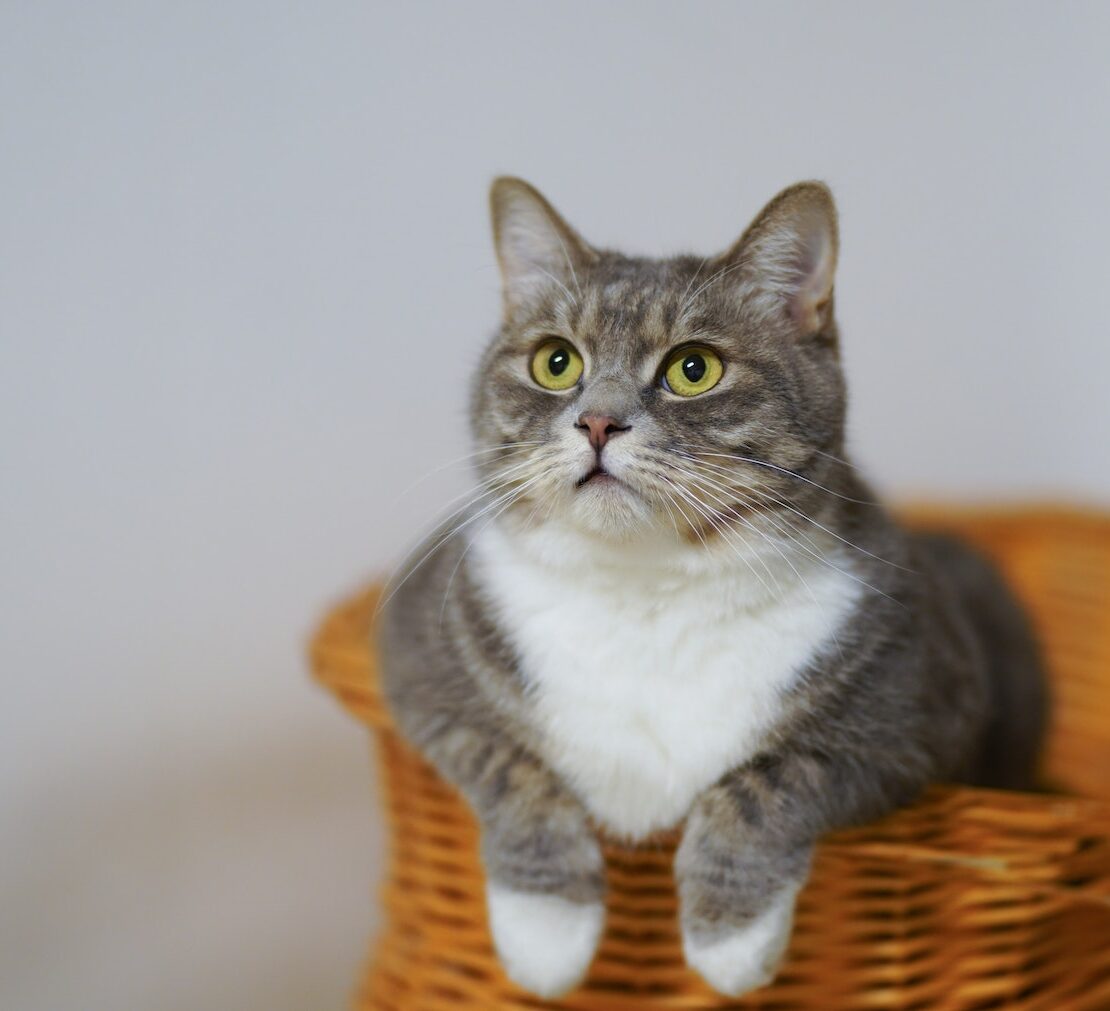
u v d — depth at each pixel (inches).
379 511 103.2
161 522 96.6
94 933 97.5
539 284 62.4
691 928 51.5
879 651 55.7
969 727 61.9
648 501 53.2
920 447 118.3
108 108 90.7
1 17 87.0
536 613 57.0
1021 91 112.6
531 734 56.7
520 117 101.9
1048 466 120.5
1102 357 117.0
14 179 88.4
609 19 102.7
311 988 104.7
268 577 100.7
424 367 102.6
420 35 98.5
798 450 56.1
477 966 59.1
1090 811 52.9
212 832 101.1
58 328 91.1
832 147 110.0
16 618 92.4
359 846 105.3
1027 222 115.1
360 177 98.7
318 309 99.2
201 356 96.0
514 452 57.6
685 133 105.9
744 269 58.5
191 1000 101.5
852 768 53.5
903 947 54.5
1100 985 61.8
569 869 53.8
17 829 94.0
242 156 95.1
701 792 55.0
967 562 85.9
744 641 55.2
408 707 59.9
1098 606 104.7
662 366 56.6
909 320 115.4
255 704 101.7
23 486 91.5
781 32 106.9
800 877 51.8
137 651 97.0
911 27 110.0
